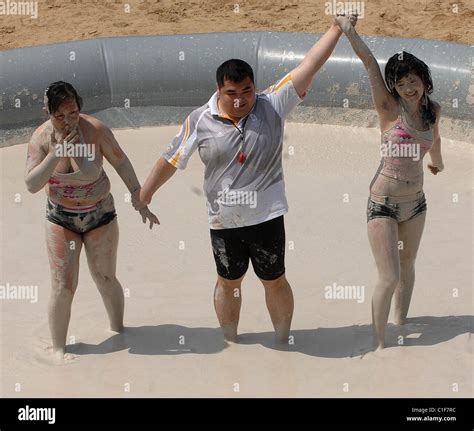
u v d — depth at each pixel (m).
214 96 5.37
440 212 7.93
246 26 12.33
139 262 7.32
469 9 12.39
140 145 9.62
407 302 6.05
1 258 7.41
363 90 9.67
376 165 9.00
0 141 9.72
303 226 7.79
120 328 6.22
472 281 6.77
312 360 5.77
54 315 5.78
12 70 9.68
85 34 12.30
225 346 5.97
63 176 5.45
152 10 13.04
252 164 5.29
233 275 5.64
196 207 8.26
